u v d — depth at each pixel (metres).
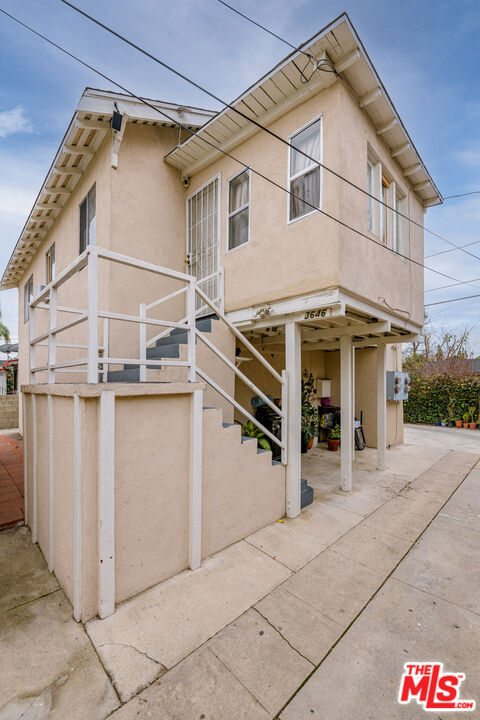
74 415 2.51
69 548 2.67
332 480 5.96
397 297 5.41
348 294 4.12
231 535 3.57
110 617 2.46
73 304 6.49
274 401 7.33
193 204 6.20
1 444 9.17
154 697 1.85
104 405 2.43
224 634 2.32
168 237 6.06
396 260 5.43
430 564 3.27
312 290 4.07
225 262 5.33
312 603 2.66
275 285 4.51
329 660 2.11
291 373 4.42
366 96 4.30
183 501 3.07
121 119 4.96
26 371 10.80
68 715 1.74
